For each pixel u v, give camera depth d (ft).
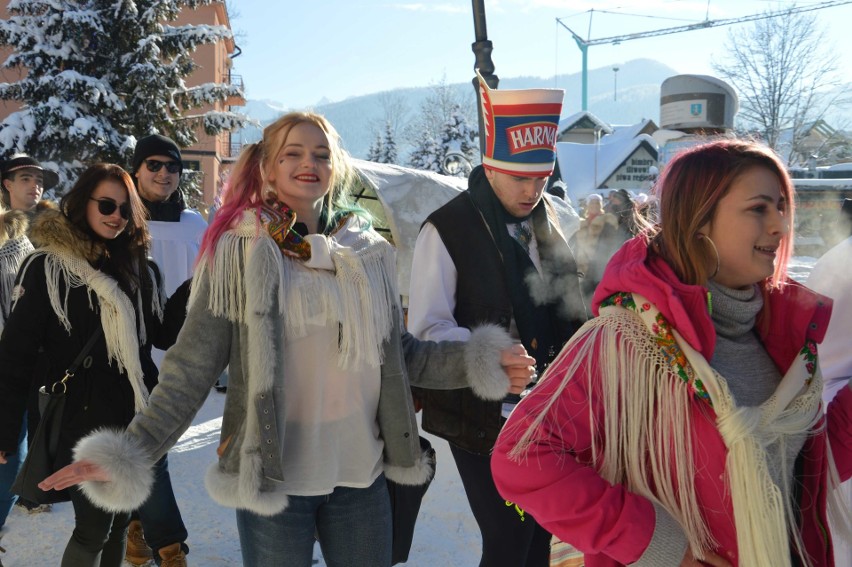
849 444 6.48
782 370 6.05
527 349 10.38
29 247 15.47
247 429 7.66
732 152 5.81
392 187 24.30
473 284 10.36
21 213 15.58
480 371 8.67
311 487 7.97
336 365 8.09
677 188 5.87
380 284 8.43
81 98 60.64
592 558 5.85
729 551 5.65
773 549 5.37
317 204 8.57
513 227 10.85
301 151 8.16
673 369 5.65
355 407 8.24
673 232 5.87
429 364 8.95
